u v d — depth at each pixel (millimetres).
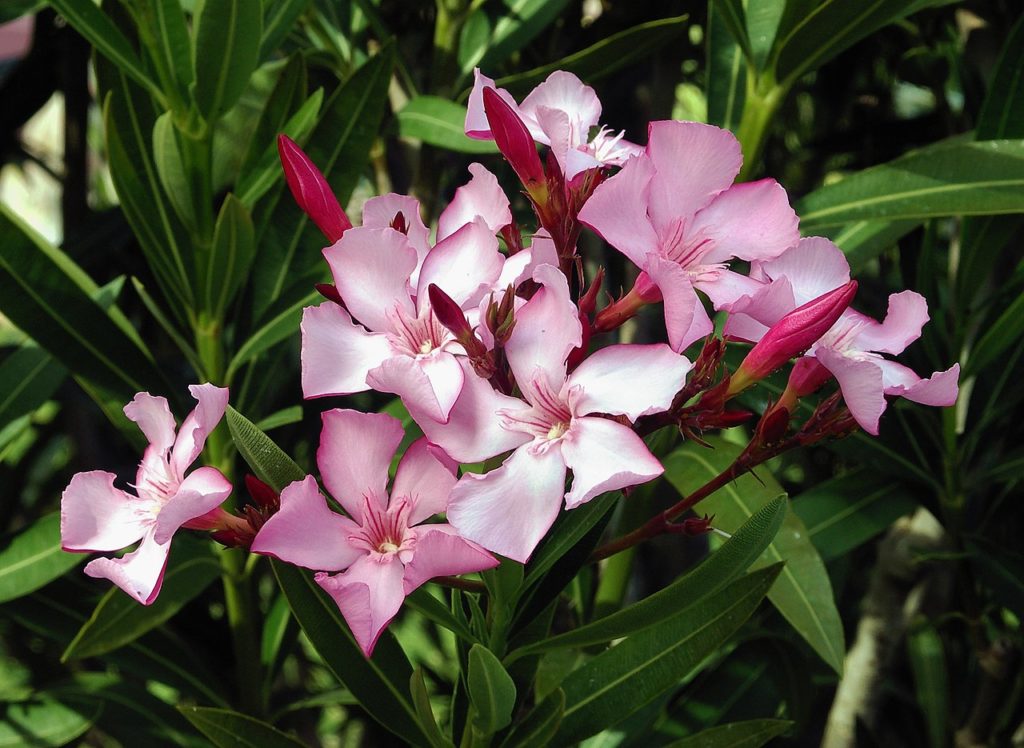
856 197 420
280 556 302
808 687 454
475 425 302
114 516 321
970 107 513
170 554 425
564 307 300
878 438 454
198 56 406
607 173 355
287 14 438
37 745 445
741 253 325
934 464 456
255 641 461
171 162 416
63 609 456
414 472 314
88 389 437
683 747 350
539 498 296
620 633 328
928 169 414
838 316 306
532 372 303
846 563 503
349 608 299
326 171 443
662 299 321
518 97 475
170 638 466
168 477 318
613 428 299
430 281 311
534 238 323
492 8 503
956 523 458
